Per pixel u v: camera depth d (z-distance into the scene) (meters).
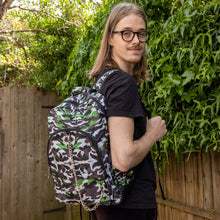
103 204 0.88
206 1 1.62
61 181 0.93
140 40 1.03
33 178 3.51
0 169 3.28
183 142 1.63
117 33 1.02
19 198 3.38
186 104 1.62
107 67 1.02
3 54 4.89
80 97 1.05
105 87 0.92
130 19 1.00
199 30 1.50
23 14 4.50
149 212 1.00
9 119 3.37
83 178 0.88
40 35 4.11
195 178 1.94
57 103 3.74
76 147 0.88
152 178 0.98
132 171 0.91
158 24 1.80
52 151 0.93
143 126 0.94
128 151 0.82
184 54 1.53
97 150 0.86
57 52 3.99
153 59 1.76
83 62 2.46
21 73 5.07
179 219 2.10
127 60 1.02
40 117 3.60
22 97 3.47
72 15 4.16
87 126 0.89
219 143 1.48
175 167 2.12
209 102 1.50
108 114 0.87
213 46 1.44
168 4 1.75
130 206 0.91
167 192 2.22
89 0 4.09
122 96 0.86
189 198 2.00
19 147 3.42
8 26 4.68
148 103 1.83
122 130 0.84
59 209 3.63
